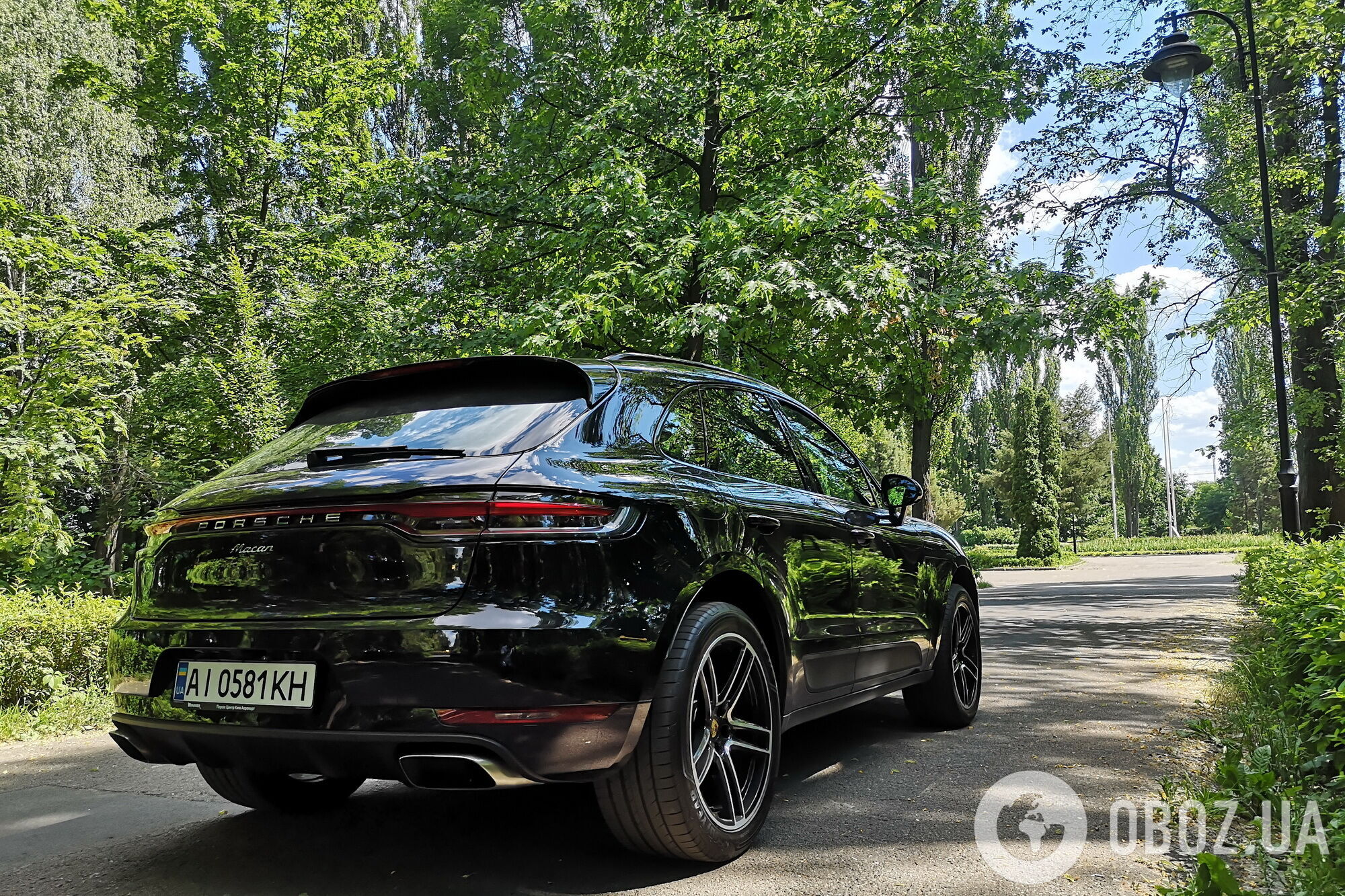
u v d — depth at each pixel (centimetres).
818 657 346
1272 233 1198
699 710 271
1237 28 1341
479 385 308
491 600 234
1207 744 421
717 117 1117
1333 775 335
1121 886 251
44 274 946
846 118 1144
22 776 428
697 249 964
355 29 2380
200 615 261
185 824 333
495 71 1235
